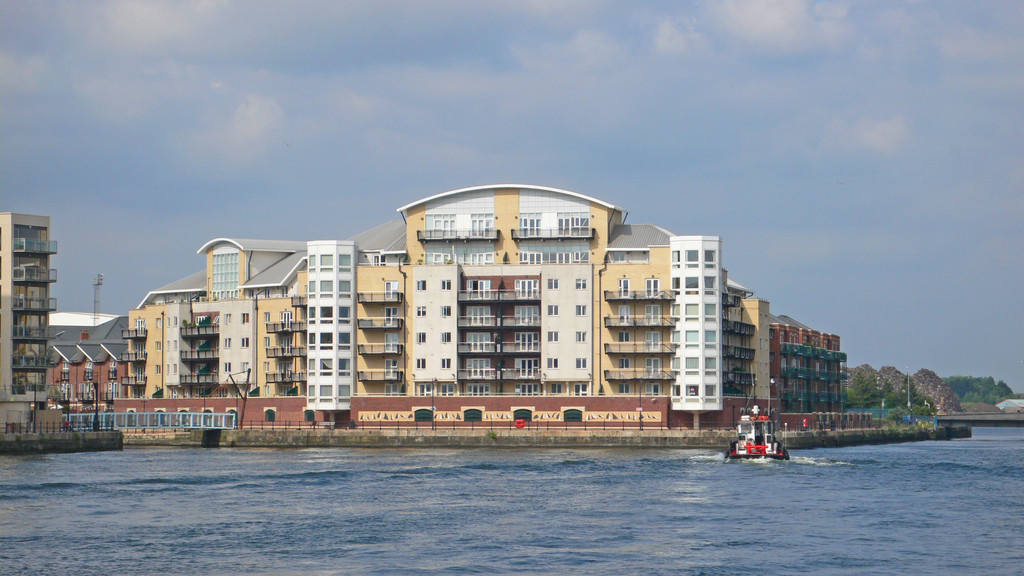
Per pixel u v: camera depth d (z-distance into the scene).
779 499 114.19
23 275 175.88
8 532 93.06
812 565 81.50
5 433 169.00
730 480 131.50
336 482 128.50
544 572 78.75
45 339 177.62
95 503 109.44
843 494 118.62
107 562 81.81
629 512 104.69
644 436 191.88
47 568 79.94
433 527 95.94
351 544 88.31
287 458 166.75
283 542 89.00
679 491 120.19
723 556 84.19
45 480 128.88
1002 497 117.06
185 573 78.44
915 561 82.88
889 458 174.12
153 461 158.88
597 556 84.00
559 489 121.75
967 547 88.06
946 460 170.62
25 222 178.50
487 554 84.56
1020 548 87.75
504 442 195.25
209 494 116.75
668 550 86.25
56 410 181.38
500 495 116.50
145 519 99.69
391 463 155.12
